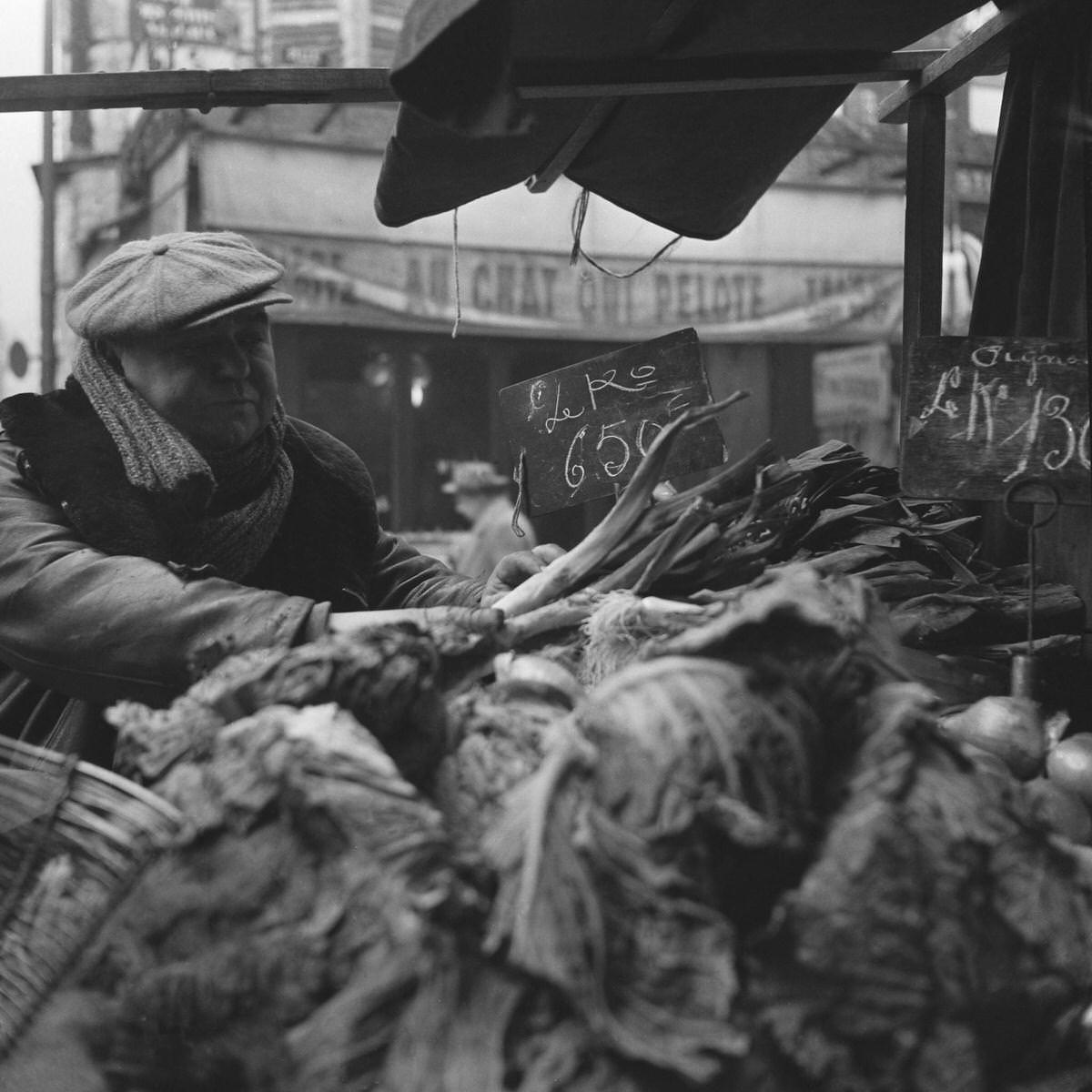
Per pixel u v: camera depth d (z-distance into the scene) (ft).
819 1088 3.29
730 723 3.45
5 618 6.31
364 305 31.83
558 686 4.85
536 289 33.04
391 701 4.04
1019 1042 3.58
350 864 3.51
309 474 8.01
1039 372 7.06
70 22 28.76
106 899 3.84
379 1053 3.30
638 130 9.26
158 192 30.81
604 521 6.08
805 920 3.34
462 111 5.19
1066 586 7.49
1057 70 8.28
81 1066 3.75
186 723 4.18
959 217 29.58
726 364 34.22
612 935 3.30
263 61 30.37
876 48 8.95
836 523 7.52
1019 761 5.54
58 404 7.07
